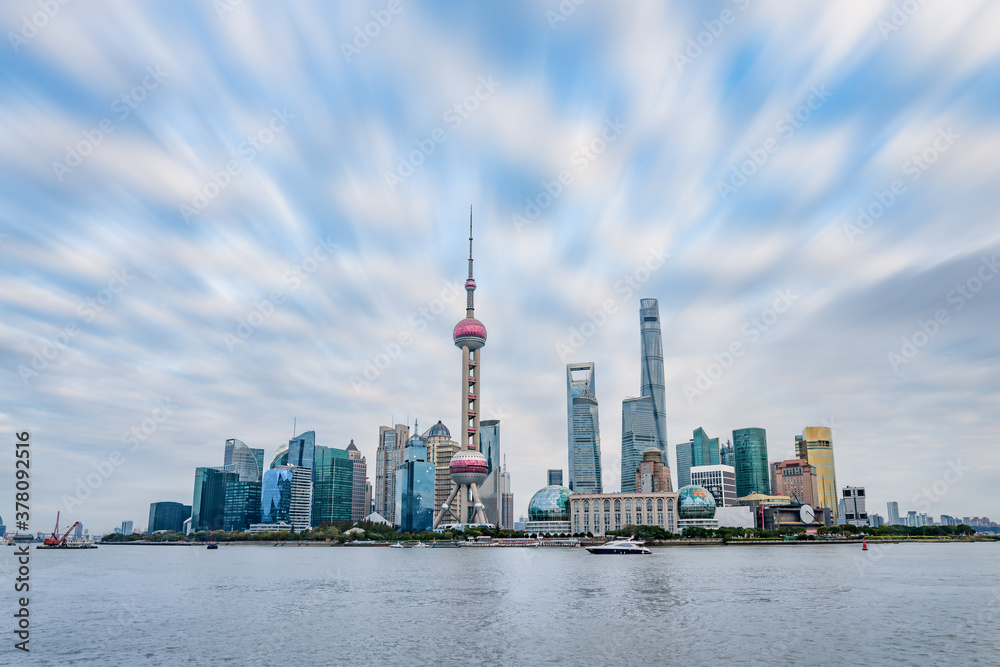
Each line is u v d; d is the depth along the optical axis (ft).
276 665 294.46
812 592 531.09
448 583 639.35
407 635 356.38
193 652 319.68
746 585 589.32
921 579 639.35
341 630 373.20
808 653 309.42
